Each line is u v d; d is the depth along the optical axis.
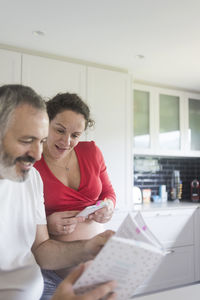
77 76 2.52
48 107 1.23
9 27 2.04
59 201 1.25
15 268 0.82
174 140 3.26
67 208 1.28
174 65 2.73
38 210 0.94
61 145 1.21
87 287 0.58
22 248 0.86
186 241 3.00
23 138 0.67
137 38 2.19
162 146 3.17
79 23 1.97
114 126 2.66
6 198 0.82
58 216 1.17
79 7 1.78
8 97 0.66
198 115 3.48
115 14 1.85
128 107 2.75
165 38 2.18
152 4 1.74
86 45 2.32
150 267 0.55
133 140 2.99
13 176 0.70
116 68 2.79
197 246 3.07
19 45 2.33
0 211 0.81
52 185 1.24
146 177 3.41
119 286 0.59
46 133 0.71
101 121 2.60
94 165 1.39
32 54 2.43
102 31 2.08
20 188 0.86
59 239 1.22
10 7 1.79
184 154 3.31
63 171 1.31
